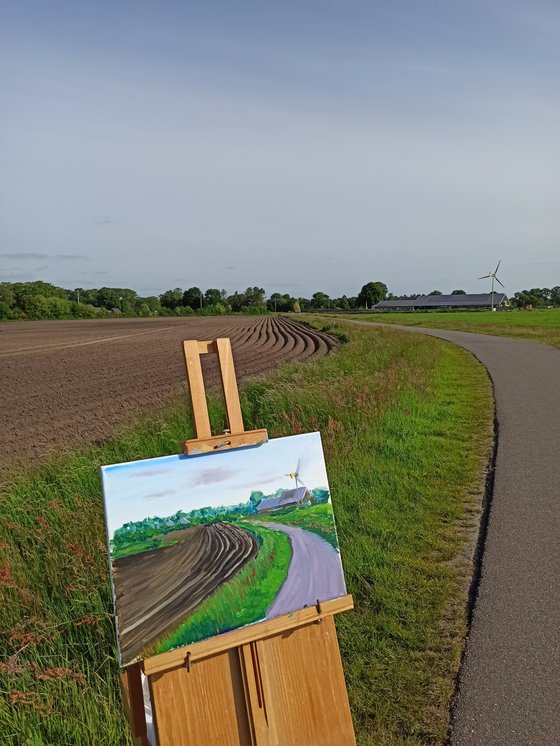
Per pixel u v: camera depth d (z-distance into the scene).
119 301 178.75
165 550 2.84
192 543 2.91
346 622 4.82
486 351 32.97
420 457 9.76
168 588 2.80
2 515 6.47
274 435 9.71
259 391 14.61
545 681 4.18
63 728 3.46
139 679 2.93
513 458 10.12
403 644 4.62
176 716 2.71
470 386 19.19
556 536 6.73
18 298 124.69
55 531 5.85
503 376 21.62
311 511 3.25
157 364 29.28
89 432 12.96
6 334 62.62
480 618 5.00
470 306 168.62
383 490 7.96
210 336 55.81
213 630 2.82
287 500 3.20
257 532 3.07
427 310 165.50
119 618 2.69
